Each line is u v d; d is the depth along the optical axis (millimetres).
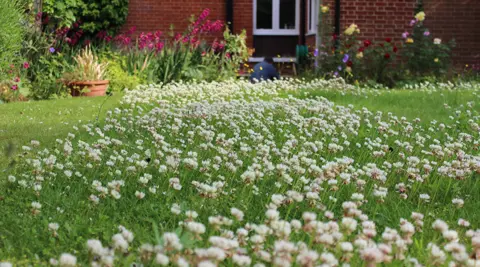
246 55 15766
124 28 16438
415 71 15234
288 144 5410
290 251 2316
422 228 3383
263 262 2602
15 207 3609
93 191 3896
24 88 11820
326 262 2297
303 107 8180
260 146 5301
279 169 3977
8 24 11039
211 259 2172
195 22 16531
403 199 4156
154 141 5695
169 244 2336
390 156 5609
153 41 15234
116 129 6152
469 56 15875
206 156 5219
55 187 4105
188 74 14398
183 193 4113
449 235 2689
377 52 15031
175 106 9258
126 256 2615
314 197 3330
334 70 14922
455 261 2480
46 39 13695
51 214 3449
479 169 4609
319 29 15578
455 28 15820
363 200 3879
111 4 15891
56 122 7777
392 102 10141
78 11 15836
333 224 2688
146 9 16547
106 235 3072
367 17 15797
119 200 3793
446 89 12609
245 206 3666
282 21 17578
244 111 7492
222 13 16828
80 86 12234
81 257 2783
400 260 2664
